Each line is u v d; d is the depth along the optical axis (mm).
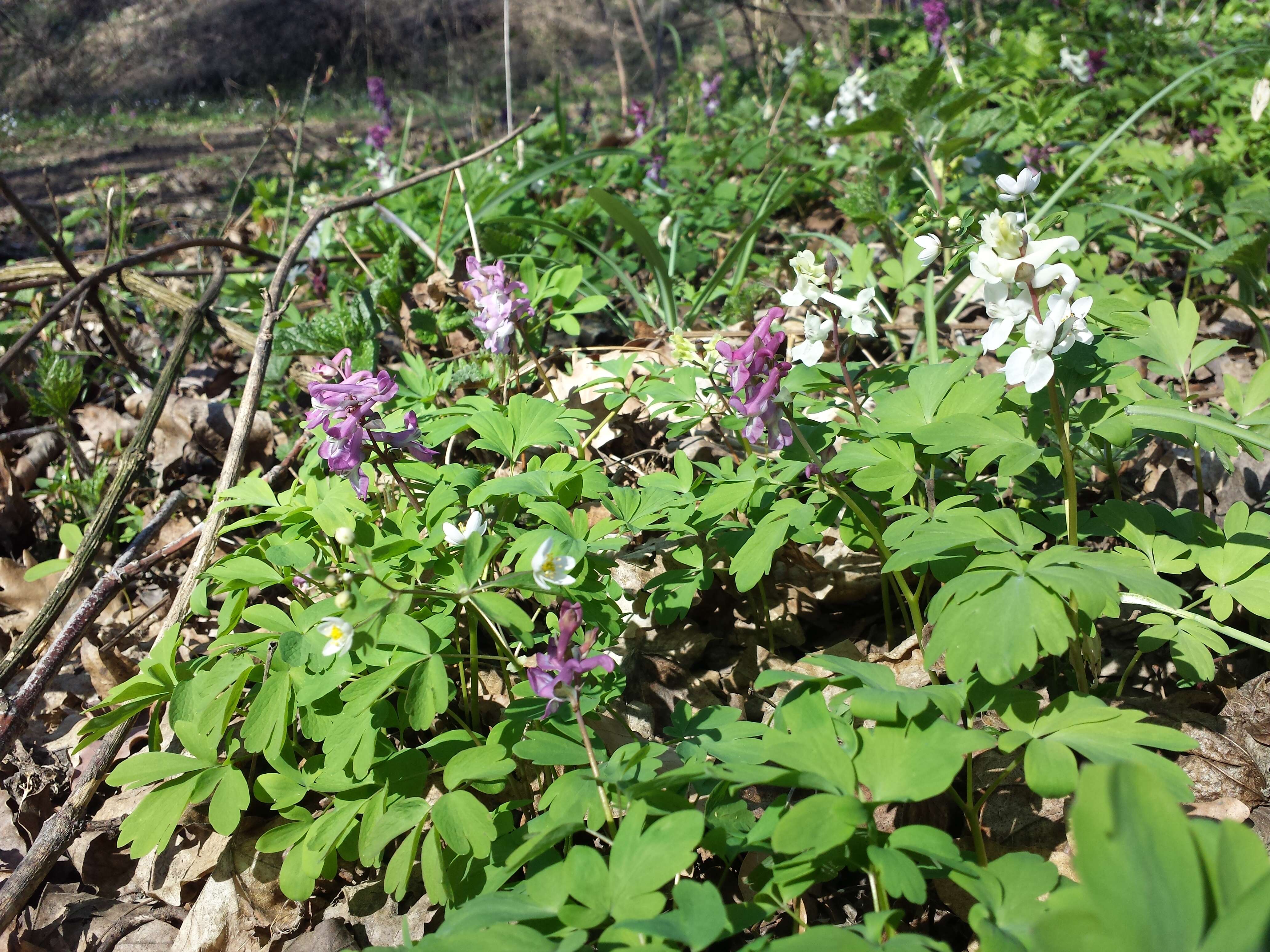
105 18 3127
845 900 276
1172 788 221
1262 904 158
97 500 528
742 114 1189
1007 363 285
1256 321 482
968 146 691
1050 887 211
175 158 2051
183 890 326
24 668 438
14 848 355
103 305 652
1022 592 250
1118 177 765
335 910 300
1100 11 1310
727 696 367
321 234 720
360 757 271
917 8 1584
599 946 211
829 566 395
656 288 667
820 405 354
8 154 2266
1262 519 320
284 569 330
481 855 252
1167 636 295
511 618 274
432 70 2787
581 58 2629
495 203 675
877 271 608
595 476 360
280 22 2980
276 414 599
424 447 340
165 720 386
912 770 229
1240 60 956
